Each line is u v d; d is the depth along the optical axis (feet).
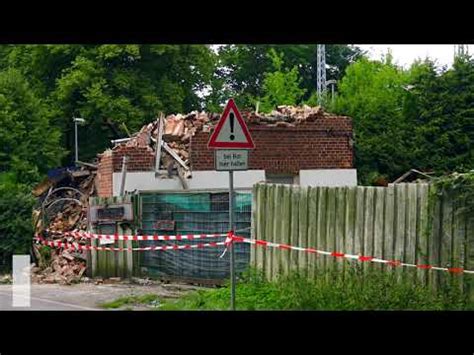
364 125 360.07
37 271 192.95
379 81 442.50
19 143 371.76
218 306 122.72
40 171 384.06
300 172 232.12
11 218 206.49
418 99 370.94
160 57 439.22
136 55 422.82
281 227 138.62
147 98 425.69
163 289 161.79
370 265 119.44
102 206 183.32
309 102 474.49
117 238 175.11
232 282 116.06
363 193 122.21
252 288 131.44
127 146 217.36
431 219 110.52
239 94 572.51
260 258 143.43
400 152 346.33
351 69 463.01
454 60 375.66
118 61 431.43
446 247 109.09
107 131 440.45
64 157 428.97
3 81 385.50
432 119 359.46
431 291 109.91
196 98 486.38
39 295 152.97
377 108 369.09
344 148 236.84
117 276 181.16
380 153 343.67
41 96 442.91
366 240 120.57
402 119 367.86
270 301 120.78
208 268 165.68
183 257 171.32
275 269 139.13
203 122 228.22
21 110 384.06
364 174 338.95
